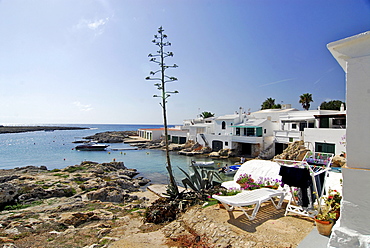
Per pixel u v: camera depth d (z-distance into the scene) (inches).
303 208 298.5
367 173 154.5
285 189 383.9
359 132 161.6
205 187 541.6
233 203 288.5
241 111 1900.8
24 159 1733.5
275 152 1525.6
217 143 1878.7
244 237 252.7
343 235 160.6
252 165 515.2
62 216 415.2
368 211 154.0
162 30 570.9
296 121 1462.8
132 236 317.4
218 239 264.1
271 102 2945.4
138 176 1152.8
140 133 3740.2
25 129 7495.1
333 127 1218.6
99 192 627.2
